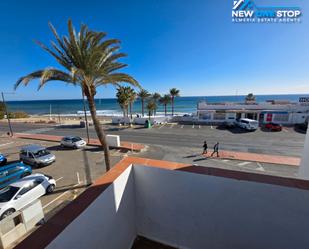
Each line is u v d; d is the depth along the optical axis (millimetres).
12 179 10516
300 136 22516
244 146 18516
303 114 30188
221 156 15453
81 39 9109
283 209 3270
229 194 3594
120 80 10203
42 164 13398
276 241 3432
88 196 3186
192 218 4066
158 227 4559
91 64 9078
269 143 19547
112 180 3701
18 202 7918
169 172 4066
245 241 3670
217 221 3824
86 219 2873
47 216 7840
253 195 3422
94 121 9820
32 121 42062
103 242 3369
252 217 3514
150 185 4395
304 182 3320
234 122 31125
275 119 31641
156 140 21766
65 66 9461
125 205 4199
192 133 25453
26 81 8578
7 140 23203
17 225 6422
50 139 23109
